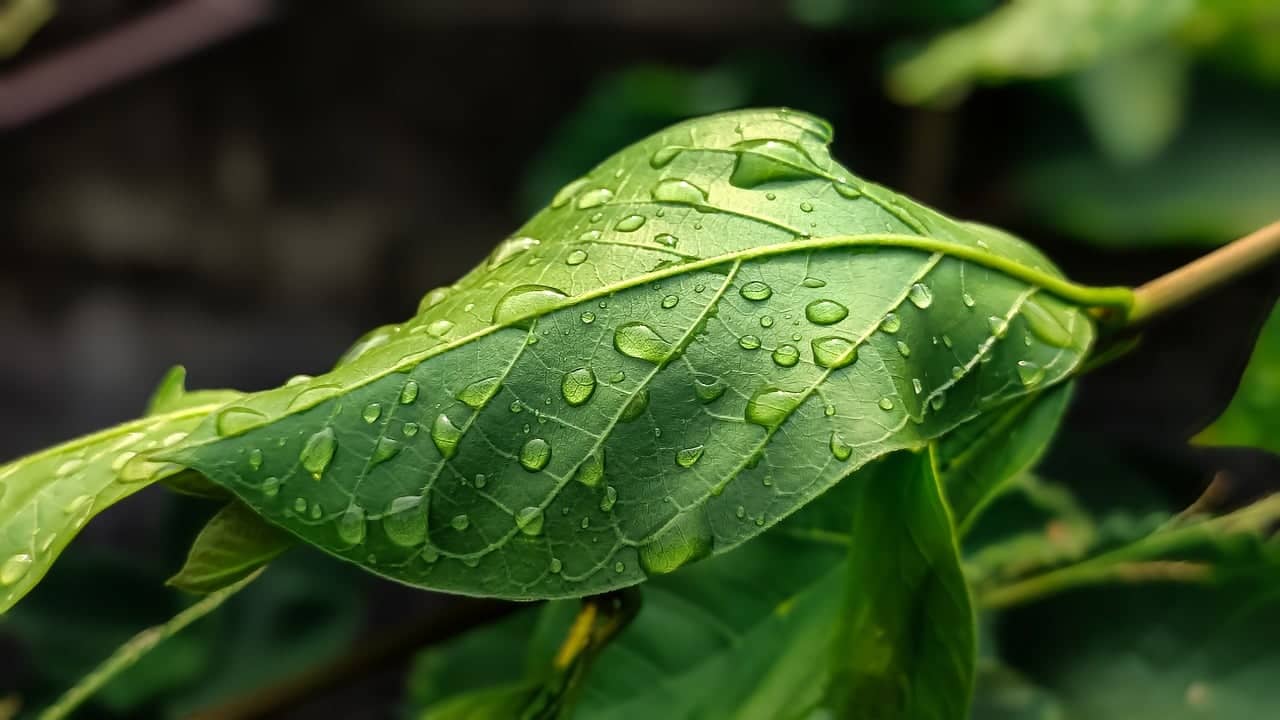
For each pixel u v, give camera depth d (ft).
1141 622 1.11
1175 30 2.25
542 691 0.90
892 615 0.87
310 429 0.80
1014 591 1.12
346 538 0.79
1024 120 2.84
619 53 3.17
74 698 0.99
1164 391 2.84
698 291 0.83
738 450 0.81
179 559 1.73
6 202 3.06
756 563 0.97
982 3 2.69
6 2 2.38
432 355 0.81
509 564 0.80
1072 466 1.58
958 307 0.85
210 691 1.68
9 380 3.19
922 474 0.83
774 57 3.10
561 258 0.84
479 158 3.24
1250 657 1.08
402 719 1.82
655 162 0.87
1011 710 1.12
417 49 3.11
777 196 0.85
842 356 0.83
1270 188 2.37
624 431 0.81
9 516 0.83
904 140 2.99
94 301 3.19
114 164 3.08
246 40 2.99
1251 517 1.05
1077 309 0.89
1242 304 2.74
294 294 3.27
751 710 0.95
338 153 3.19
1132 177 2.56
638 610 0.90
